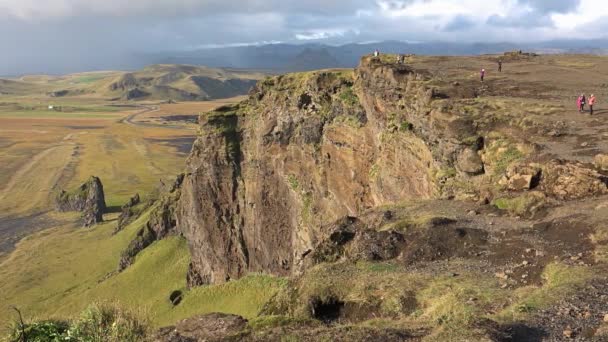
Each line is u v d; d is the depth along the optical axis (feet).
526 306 60.59
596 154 108.27
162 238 338.34
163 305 260.01
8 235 428.56
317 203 229.66
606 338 50.29
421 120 155.22
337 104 222.48
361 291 80.79
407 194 162.50
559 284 66.54
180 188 352.69
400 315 72.84
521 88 174.29
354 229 116.47
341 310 80.12
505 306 65.46
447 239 93.25
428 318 65.51
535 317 57.67
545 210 96.84
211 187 281.74
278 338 57.98
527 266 77.56
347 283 83.92
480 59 263.90
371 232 101.60
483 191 114.93
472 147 130.62
